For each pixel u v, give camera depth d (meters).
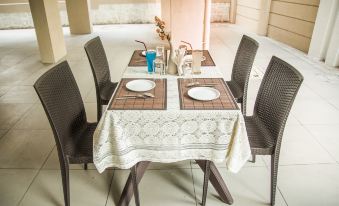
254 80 3.71
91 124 1.88
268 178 2.00
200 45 4.09
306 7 4.77
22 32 6.93
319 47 4.46
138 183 1.79
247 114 2.86
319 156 2.21
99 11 7.53
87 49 2.14
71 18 6.47
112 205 1.78
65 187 1.64
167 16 4.95
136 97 1.58
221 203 1.78
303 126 2.63
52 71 1.59
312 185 1.92
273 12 5.84
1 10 7.18
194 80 1.83
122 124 1.44
